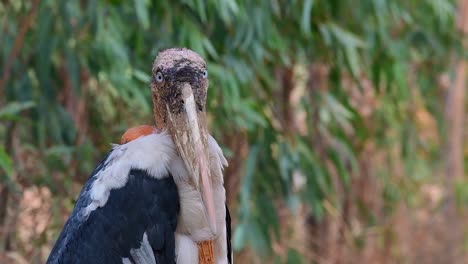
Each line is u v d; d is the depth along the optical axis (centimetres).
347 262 1341
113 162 546
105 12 908
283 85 1150
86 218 543
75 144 1035
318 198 1076
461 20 1545
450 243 1484
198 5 877
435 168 1551
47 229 1018
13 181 979
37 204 1031
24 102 961
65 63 966
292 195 1057
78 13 905
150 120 1063
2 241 1002
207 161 533
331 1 1044
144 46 952
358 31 1102
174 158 538
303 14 950
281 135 1046
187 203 536
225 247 560
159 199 532
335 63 1088
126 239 534
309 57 1087
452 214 1508
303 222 1328
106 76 927
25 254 1016
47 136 1016
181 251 538
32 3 902
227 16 870
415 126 1378
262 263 1121
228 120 1009
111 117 1073
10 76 961
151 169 532
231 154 1002
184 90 541
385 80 1164
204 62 556
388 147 1352
